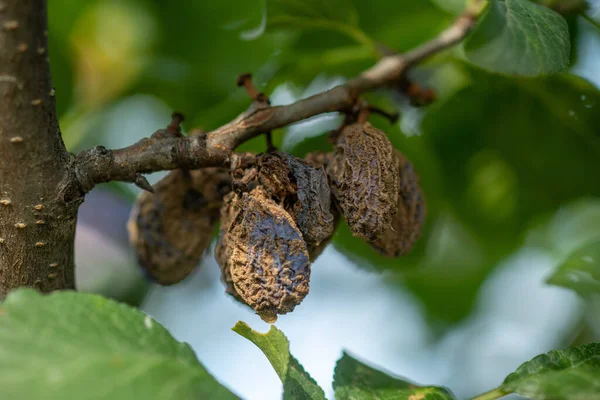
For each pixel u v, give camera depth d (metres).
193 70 0.54
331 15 0.48
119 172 0.39
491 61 0.39
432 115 0.50
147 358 0.36
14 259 0.39
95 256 0.57
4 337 0.35
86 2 0.53
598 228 0.62
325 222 0.39
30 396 0.35
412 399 0.41
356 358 0.42
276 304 0.38
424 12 0.49
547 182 0.51
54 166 0.38
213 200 0.43
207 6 0.52
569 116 0.48
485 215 0.53
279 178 0.39
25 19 0.36
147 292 0.58
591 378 0.38
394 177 0.39
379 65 0.45
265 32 0.49
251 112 0.40
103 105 0.55
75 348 0.36
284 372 0.38
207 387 0.36
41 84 0.37
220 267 0.40
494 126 0.50
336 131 0.42
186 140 0.40
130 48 0.54
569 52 0.40
